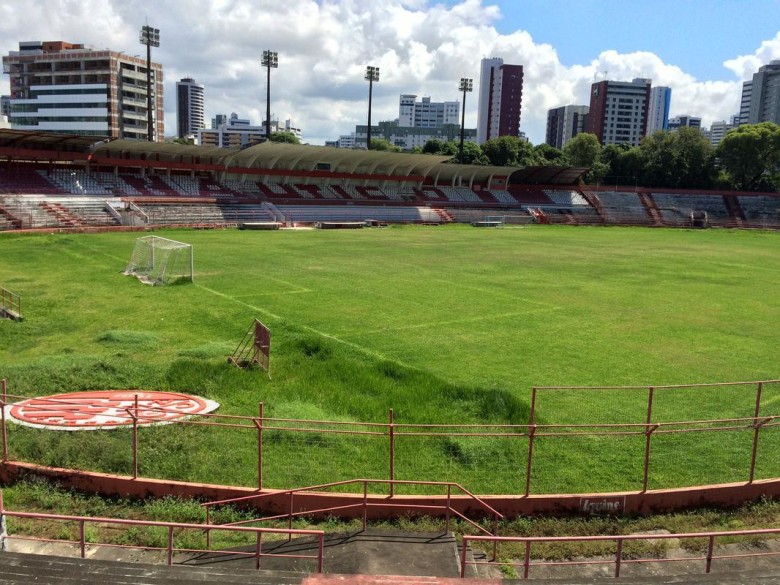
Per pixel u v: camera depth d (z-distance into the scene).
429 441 14.65
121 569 8.80
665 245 66.69
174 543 10.80
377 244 60.75
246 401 17.20
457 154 125.38
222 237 63.47
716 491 12.58
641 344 24.84
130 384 18.34
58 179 71.94
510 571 10.32
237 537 11.05
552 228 91.25
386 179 99.94
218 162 85.31
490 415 16.50
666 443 15.12
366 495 11.53
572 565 10.47
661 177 121.31
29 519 11.41
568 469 13.67
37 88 142.12
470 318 28.70
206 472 12.96
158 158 79.62
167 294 32.56
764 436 15.63
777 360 23.03
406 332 25.92
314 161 92.06
